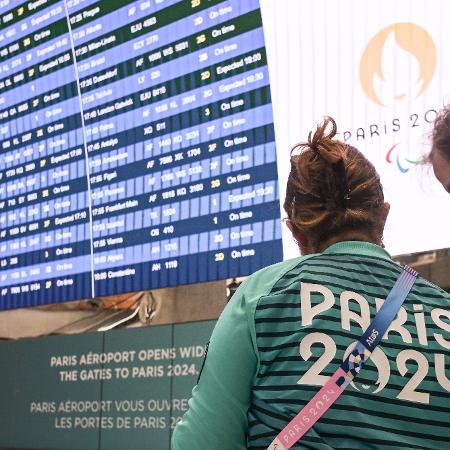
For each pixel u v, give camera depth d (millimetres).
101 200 4332
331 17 3477
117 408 4012
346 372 1415
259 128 3682
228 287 3740
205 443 1492
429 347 1483
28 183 4762
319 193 1635
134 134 4207
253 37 3746
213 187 3834
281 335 1473
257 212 3648
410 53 3189
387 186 3199
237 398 1492
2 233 4875
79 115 4504
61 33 4641
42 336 4492
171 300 3971
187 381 3717
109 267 4254
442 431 1437
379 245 1667
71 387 4266
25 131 4820
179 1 4051
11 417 4574
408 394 1431
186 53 4004
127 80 4266
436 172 2854
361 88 3346
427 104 3105
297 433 1396
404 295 1528
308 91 3527
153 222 4070
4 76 4988
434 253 3027
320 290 1498
